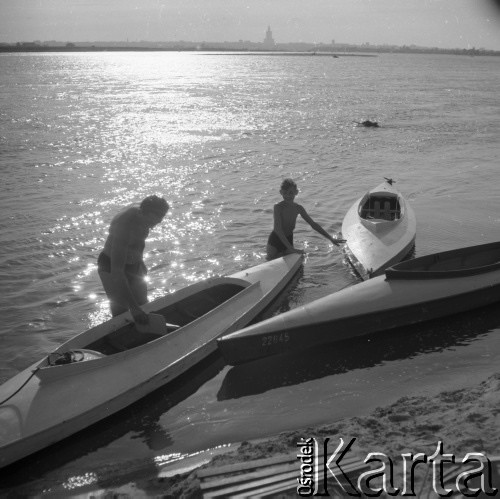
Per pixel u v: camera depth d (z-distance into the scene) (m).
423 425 4.70
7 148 20.30
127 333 6.67
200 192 14.38
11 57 192.88
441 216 12.63
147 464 4.91
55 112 32.28
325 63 152.38
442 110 35.25
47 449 5.13
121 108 34.84
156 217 6.63
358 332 7.20
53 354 5.77
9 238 10.74
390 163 18.64
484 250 8.88
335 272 9.41
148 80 68.12
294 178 16.23
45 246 10.38
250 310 7.50
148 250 10.28
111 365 5.84
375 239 9.93
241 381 6.30
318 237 11.15
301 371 6.47
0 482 4.79
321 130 26.06
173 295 7.32
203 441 5.21
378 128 26.84
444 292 7.68
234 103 39.03
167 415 5.67
